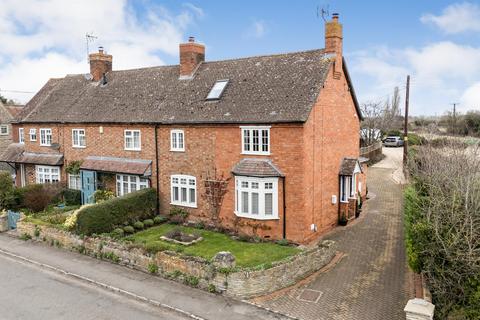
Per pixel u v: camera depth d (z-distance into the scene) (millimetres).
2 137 43750
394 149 56219
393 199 27891
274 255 16828
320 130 20000
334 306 13039
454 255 11047
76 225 19500
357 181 24672
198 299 13781
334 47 20484
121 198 20938
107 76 30031
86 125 27047
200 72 24875
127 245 17125
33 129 30875
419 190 17109
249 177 19203
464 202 12242
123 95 27062
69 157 28484
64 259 18078
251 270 13922
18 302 13969
